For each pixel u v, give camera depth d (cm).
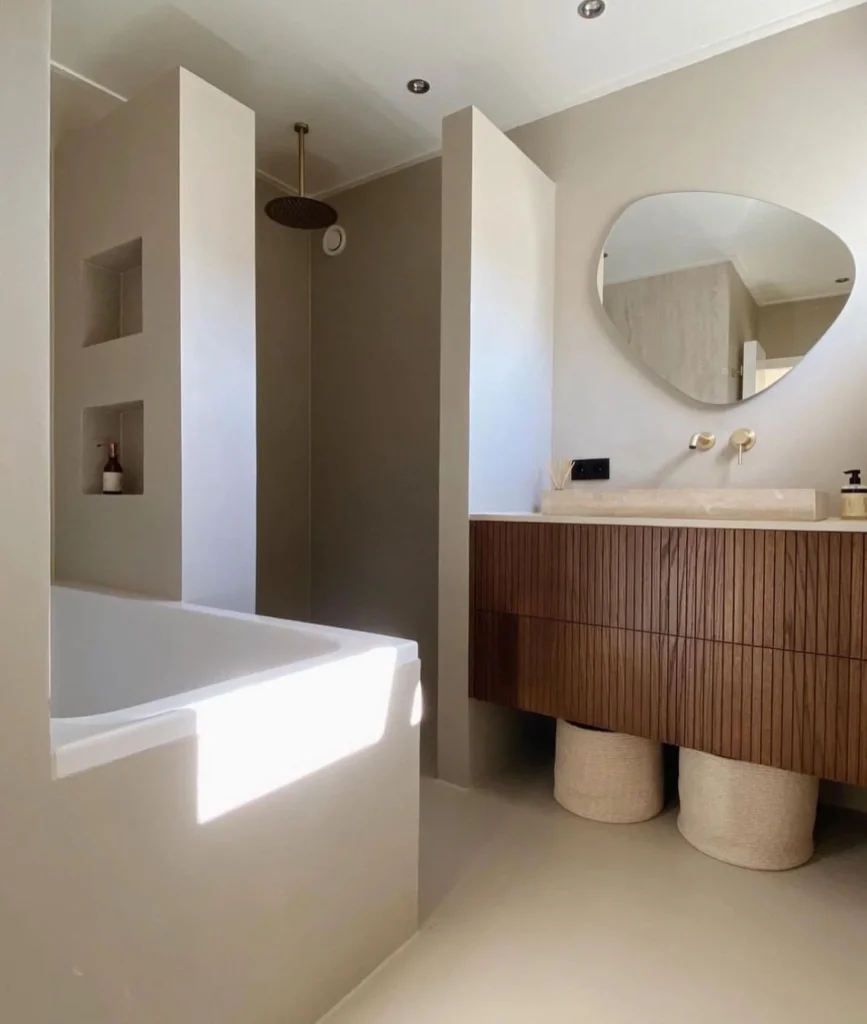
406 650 144
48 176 90
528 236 242
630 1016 123
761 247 216
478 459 220
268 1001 112
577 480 253
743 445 218
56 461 249
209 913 103
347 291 320
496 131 223
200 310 207
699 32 213
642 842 188
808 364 208
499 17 206
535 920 152
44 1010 83
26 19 89
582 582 197
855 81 199
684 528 178
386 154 290
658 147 233
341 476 323
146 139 209
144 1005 94
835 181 203
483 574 217
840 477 204
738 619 171
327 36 215
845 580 156
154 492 211
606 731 200
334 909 125
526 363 243
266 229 313
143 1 200
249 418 224
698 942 145
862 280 200
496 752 237
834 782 213
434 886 165
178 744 98
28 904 82
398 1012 124
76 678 218
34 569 85
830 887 167
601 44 219
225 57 226
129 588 222
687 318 229
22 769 82
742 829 175
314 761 121
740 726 171
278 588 320
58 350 246
